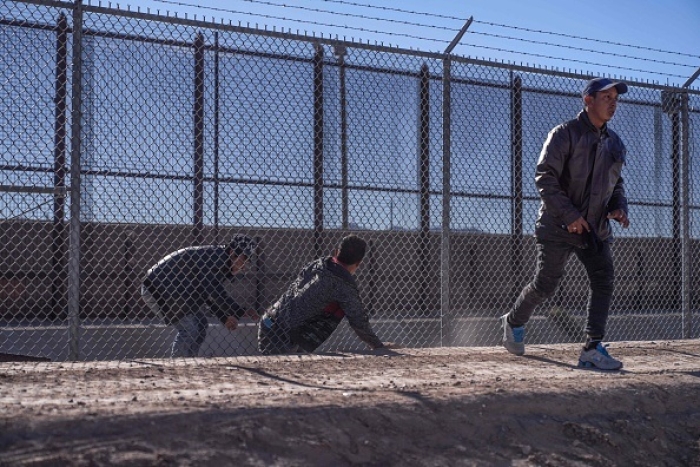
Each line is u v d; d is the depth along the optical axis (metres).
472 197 6.85
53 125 5.15
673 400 4.15
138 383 3.78
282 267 6.52
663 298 7.59
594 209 4.70
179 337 5.41
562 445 3.48
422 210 6.62
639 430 3.78
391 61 6.41
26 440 2.66
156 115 5.46
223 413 3.04
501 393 3.73
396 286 6.72
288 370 4.36
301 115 6.01
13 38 5.06
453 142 6.73
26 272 5.77
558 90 7.30
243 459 2.80
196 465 2.70
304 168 6.02
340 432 3.11
